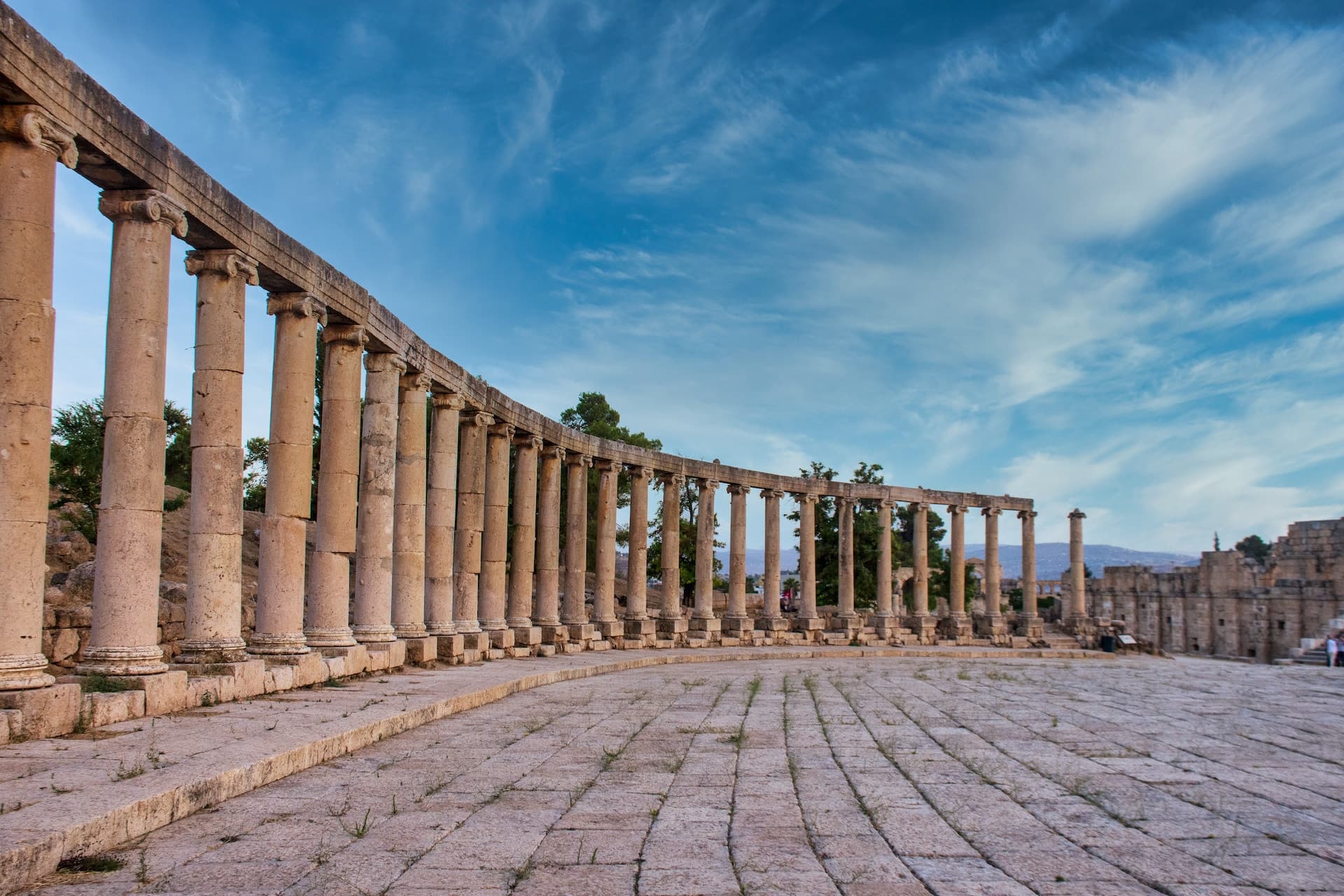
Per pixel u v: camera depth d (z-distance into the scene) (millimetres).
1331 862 8609
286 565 19406
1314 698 23359
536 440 34438
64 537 27797
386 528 23688
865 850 8844
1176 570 80500
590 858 8461
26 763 10641
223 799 10297
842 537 52500
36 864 7523
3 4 12180
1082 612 61625
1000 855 8703
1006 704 20922
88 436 30359
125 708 13805
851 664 35875
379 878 7789
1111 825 9875
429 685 20156
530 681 23312
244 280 17734
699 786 11586
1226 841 9273
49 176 13172
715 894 7523
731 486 47625
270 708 15609
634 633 41219
